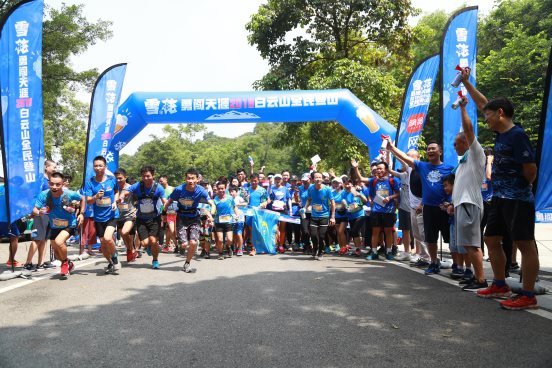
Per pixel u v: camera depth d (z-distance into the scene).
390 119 18.70
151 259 9.55
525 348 3.63
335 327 4.27
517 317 4.53
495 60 27.98
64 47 21.89
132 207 8.82
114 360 3.46
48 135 36.44
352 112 12.41
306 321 4.48
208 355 3.55
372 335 4.02
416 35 21.28
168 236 11.38
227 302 5.33
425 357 3.46
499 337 3.91
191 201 7.71
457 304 5.11
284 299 5.45
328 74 19.91
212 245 12.73
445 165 6.97
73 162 43.91
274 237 10.88
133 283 6.62
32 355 3.59
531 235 4.79
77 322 4.52
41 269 8.17
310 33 21.84
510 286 5.65
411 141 10.39
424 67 10.31
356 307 5.02
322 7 20.16
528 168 4.75
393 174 9.07
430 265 7.24
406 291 5.86
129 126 12.25
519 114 25.80
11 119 7.39
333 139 21.09
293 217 11.34
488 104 5.02
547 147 5.71
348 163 20.61
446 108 8.12
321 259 9.42
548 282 6.30
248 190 12.95
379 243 10.33
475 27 8.25
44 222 8.21
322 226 9.52
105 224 7.51
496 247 5.31
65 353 3.63
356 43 21.80
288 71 20.97
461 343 3.77
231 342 3.86
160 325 4.39
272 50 21.44
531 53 26.33
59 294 5.86
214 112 12.16
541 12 31.12
